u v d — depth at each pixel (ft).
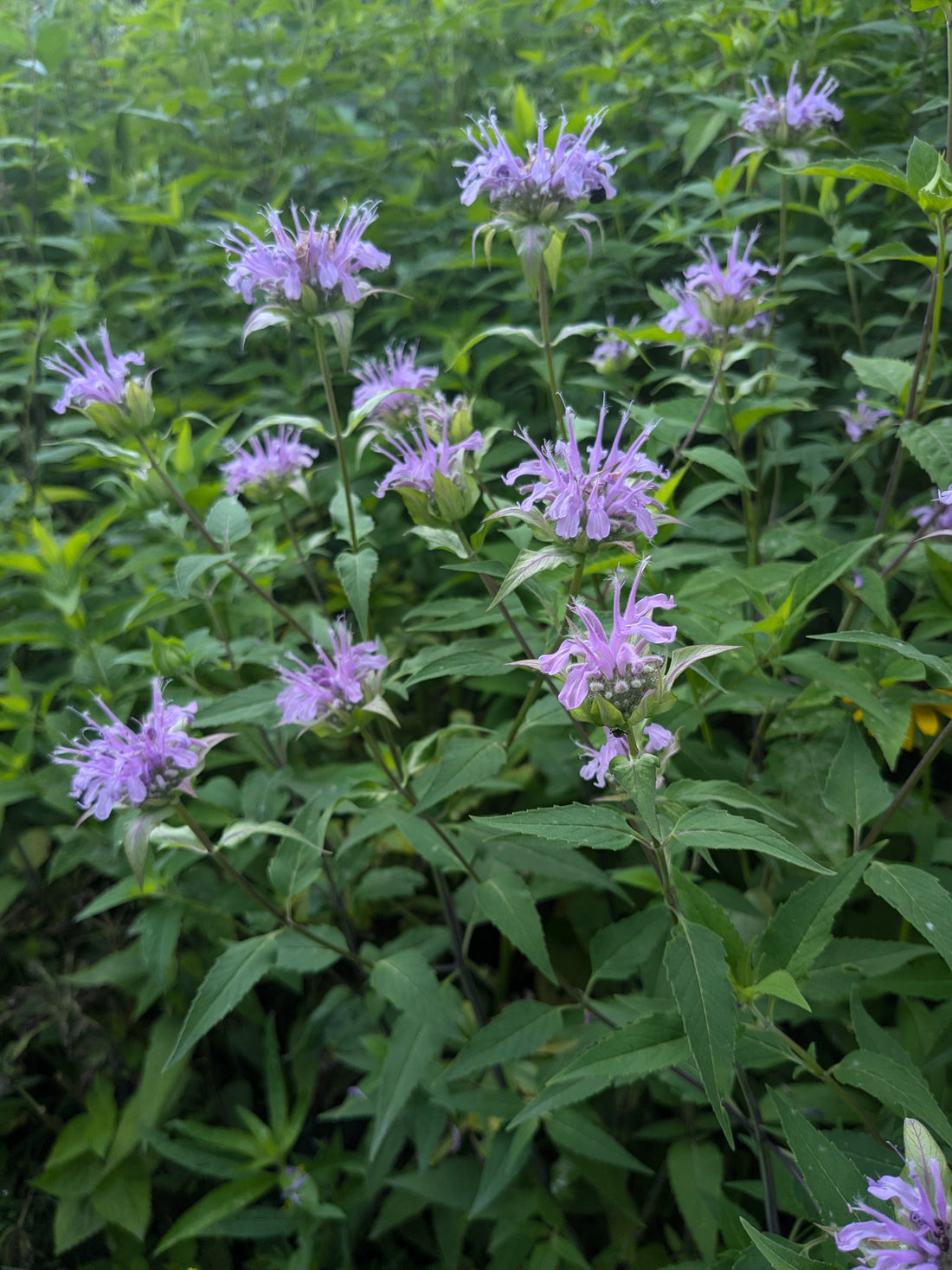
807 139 1.66
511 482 1.01
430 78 2.86
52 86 2.92
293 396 2.25
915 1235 0.69
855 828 1.08
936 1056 1.17
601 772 0.87
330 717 1.25
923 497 1.61
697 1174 1.24
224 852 1.55
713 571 1.28
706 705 1.33
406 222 2.37
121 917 1.83
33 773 1.67
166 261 2.77
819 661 1.13
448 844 1.28
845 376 2.01
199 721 1.36
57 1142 1.59
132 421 1.42
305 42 2.81
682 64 2.49
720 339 1.49
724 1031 0.74
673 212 1.99
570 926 1.75
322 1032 1.64
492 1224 1.47
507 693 1.79
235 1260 1.62
